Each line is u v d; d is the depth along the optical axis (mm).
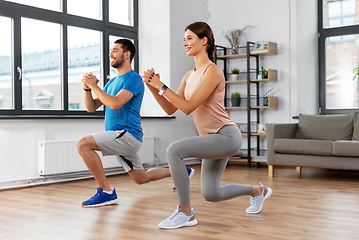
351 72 5844
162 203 3330
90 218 2822
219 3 6586
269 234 2348
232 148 2455
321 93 6102
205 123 2500
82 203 3232
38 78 4852
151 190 3971
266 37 6109
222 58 6438
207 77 2387
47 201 3488
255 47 5934
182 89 2684
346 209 3041
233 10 6445
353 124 5105
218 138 2434
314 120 5316
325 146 4555
